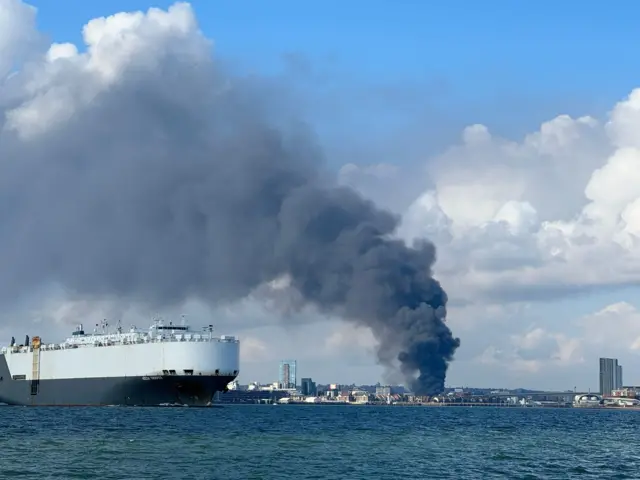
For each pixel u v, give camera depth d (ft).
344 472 330.34
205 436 493.36
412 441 494.59
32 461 352.69
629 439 561.02
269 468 337.72
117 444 431.02
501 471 346.13
